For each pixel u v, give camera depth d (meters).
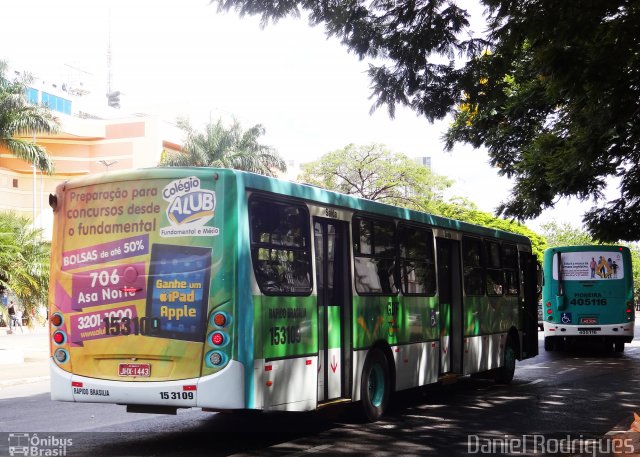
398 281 11.52
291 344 8.77
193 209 8.27
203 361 7.99
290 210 9.04
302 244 9.20
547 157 19.16
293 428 10.14
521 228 65.00
